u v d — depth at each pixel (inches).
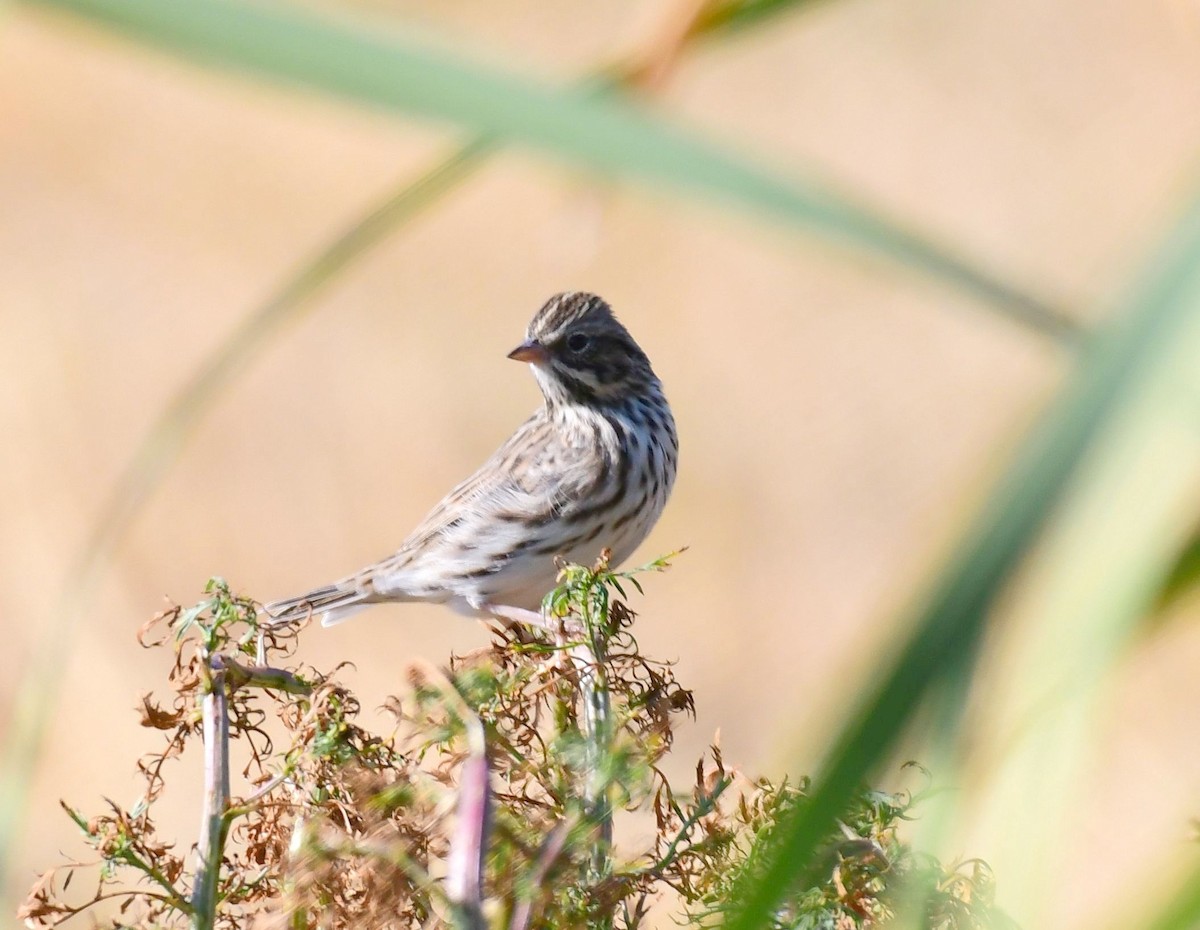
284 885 192.7
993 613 100.1
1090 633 99.3
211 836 196.1
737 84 1051.3
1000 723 115.2
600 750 193.2
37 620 645.9
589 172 113.1
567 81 124.3
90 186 1085.1
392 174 1074.1
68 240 1033.5
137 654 589.3
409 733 198.1
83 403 852.6
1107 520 99.0
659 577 763.4
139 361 906.7
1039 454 101.0
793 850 109.3
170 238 1031.6
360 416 881.5
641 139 113.7
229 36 108.8
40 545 702.5
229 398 880.3
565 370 479.8
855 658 120.6
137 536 767.1
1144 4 1060.5
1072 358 105.0
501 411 885.2
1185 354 98.0
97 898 201.2
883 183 948.0
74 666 543.5
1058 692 101.9
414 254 986.7
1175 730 540.1
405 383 904.9
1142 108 983.0
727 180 113.1
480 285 968.3
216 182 1087.0
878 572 751.1
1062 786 109.3
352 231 152.0
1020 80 1027.3
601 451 478.6
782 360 880.3
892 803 192.5
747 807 198.1
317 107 115.8
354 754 202.2
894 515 785.6
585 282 955.3
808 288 917.2
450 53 113.0
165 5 108.3
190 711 206.7
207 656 204.8
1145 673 561.0
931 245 115.5
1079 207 909.2
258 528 806.5
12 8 109.1
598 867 196.5
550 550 482.6
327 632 688.4
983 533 101.1
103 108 1130.0
